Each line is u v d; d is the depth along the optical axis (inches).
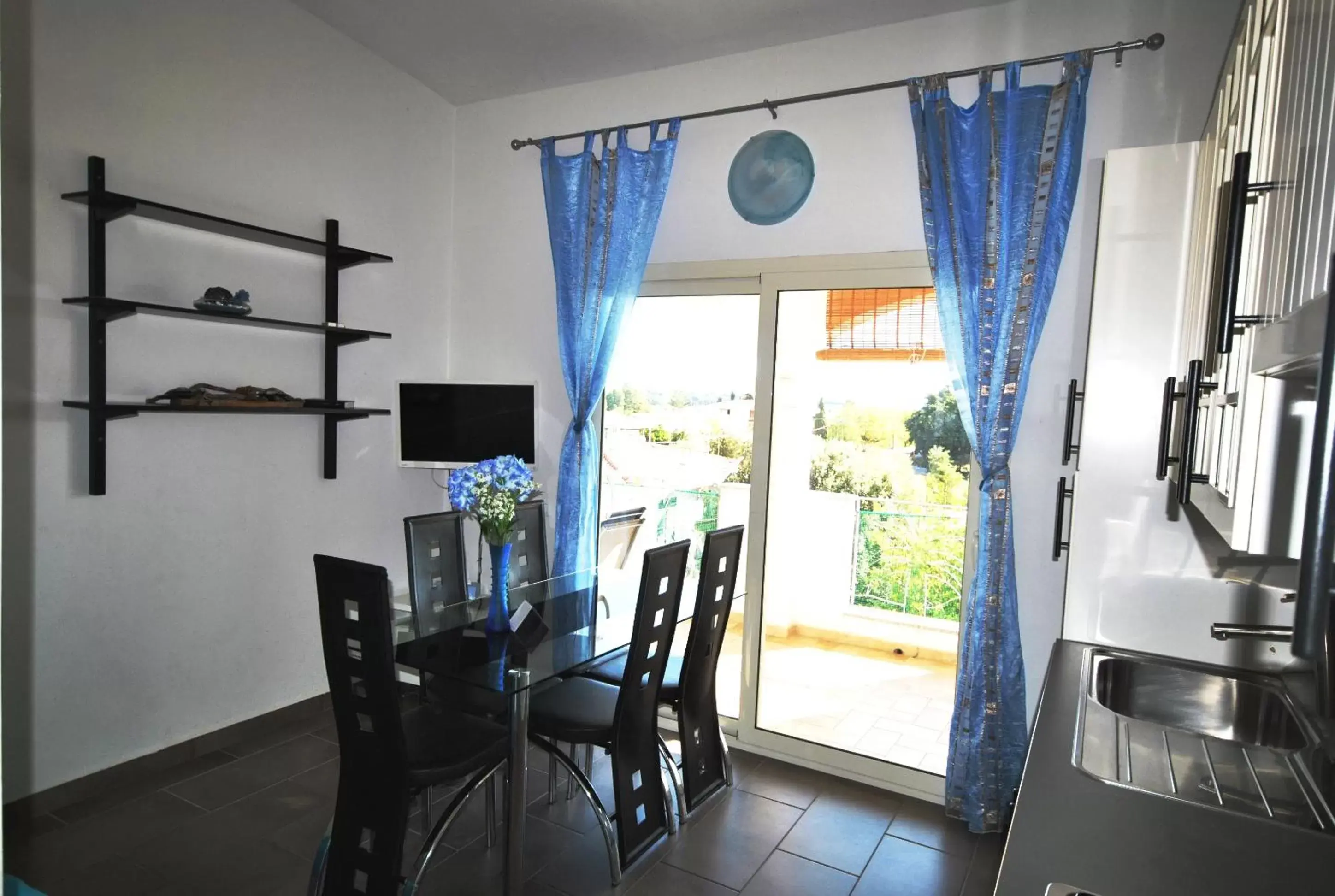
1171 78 107.4
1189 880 46.6
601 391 146.2
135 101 114.8
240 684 134.6
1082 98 108.0
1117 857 48.8
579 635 106.6
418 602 118.2
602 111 150.0
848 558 137.6
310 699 146.5
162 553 122.3
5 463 104.4
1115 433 91.4
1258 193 43.8
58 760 112.3
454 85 157.3
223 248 127.5
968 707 113.7
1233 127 62.8
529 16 130.0
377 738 88.0
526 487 105.5
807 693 141.8
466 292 166.7
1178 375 89.1
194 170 122.3
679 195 141.8
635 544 151.9
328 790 120.7
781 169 132.0
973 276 113.6
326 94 141.2
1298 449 30.2
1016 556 118.2
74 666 113.1
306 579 144.4
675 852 108.5
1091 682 80.1
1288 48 41.3
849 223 127.5
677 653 134.3
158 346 119.8
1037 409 116.0
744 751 139.7
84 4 108.5
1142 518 90.3
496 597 105.3
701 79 140.0
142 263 117.1
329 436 144.5
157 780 121.2
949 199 114.2
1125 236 90.9
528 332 160.4
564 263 148.4
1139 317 90.5
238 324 130.0
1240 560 84.8
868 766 128.4
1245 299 48.3
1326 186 31.4
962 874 105.3
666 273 142.7
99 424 111.2
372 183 150.5
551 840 111.0
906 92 122.7
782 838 112.6
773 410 136.0
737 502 141.4
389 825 87.6
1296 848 50.1
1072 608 93.0
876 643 138.0
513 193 160.7
